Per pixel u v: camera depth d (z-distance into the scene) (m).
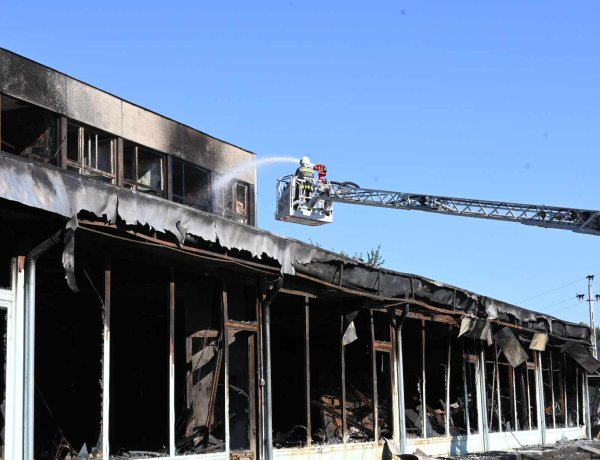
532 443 23.47
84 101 17.69
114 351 14.40
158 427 14.31
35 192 8.57
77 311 13.99
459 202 26.27
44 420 13.97
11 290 9.20
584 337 26.50
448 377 19.22
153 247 10.56
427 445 18.02
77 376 14.27
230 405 13.50
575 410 27.78
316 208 30.61
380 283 15.60
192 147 21.14
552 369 26.62
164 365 14.59
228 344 12.73
